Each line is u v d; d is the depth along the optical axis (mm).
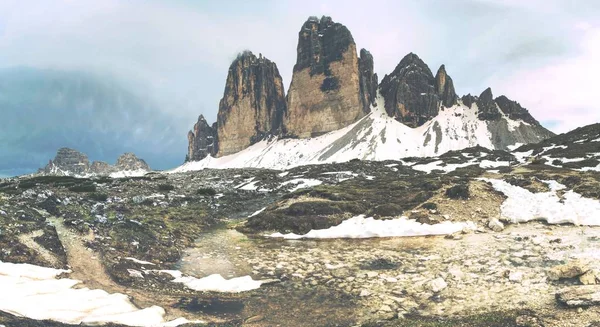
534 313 11617
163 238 24109
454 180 40000
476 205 30438
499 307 12414
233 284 16438
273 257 21609
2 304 11672
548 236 21734
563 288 13062
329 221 29844
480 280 15273
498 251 19469
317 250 23141
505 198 32094
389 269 17969
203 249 24062
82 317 11727
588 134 90125
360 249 22766
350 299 14297
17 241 17453
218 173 105312
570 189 32094
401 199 34875
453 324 11305
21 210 22625
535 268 16109
